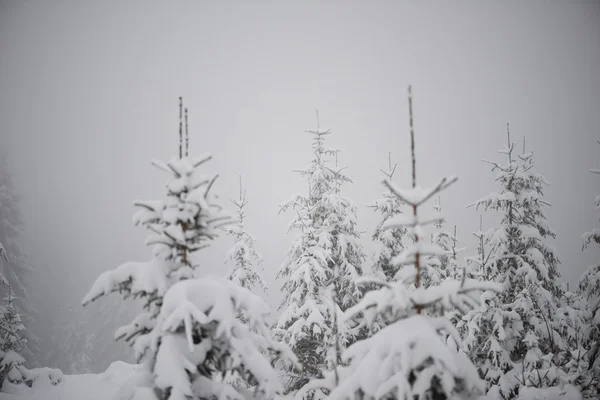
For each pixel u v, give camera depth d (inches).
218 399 201.2
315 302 562.3
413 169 197.8
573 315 506.0
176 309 192.4
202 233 231.1
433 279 570.6
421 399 160.6
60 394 614.2
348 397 174.1
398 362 169.6
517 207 570.9
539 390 346.9
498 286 180.9
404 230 626.2
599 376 390.9
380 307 184.7
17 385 625.3
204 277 226.8
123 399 197.0
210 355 219.0
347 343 570.6
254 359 208.5
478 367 493.4
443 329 194.1
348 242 625.3
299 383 547.8
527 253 547.2
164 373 187.0
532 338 475.5
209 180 224.7
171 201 223.6
